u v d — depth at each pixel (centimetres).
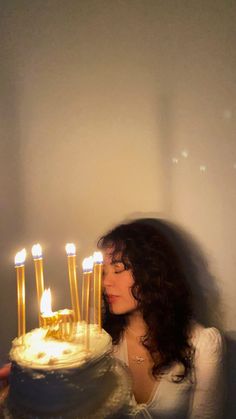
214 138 114
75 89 119
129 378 77
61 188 123
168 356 93
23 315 74
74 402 63
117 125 119
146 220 119
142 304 95
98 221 123
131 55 115
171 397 89
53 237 125
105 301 104
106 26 115
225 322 119
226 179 115
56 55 118
